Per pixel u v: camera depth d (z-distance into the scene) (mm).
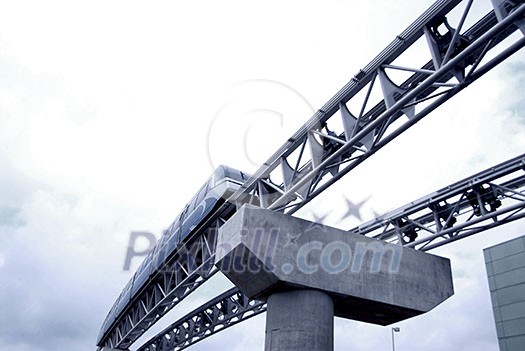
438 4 9859
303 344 11164
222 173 18922
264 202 14625
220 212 18547
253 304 26438
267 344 11633
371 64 11227
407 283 13055
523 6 7887
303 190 13086
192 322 32406
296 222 12336
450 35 10156
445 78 11508
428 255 13961
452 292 13766
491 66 8852
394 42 10680
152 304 27172
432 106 9773
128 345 34938
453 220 16719
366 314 13320
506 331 23062
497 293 24031
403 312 12977
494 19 10086
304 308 11516
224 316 28703
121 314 33062
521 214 14609
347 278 12242
